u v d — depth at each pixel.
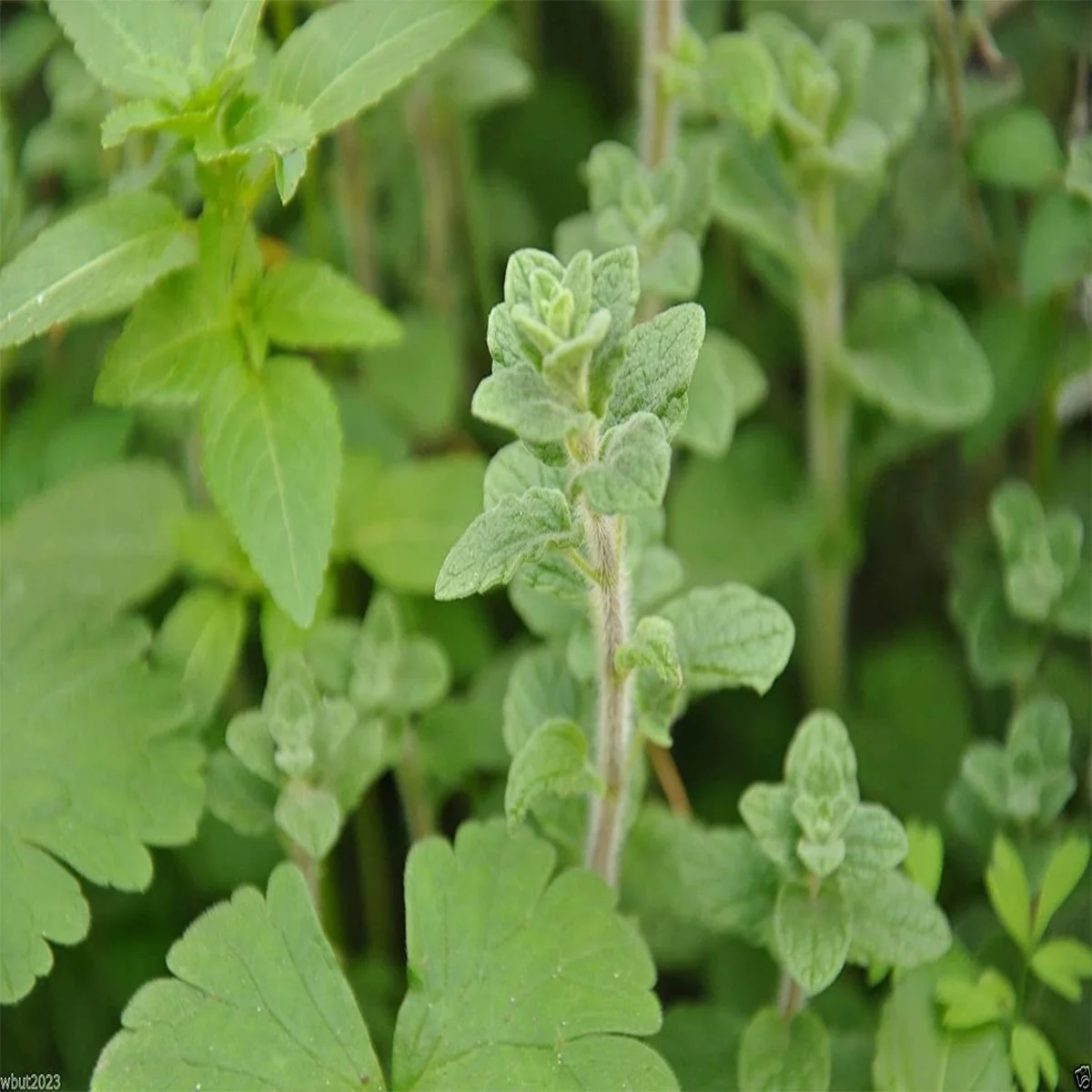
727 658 0.48
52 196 0.61
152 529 0.55
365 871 0.57
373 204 0.63
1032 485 0.59
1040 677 0.55
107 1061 0.48
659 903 0.52
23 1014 0.55
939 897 0.56
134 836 0.51
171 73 0.49
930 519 0.61
